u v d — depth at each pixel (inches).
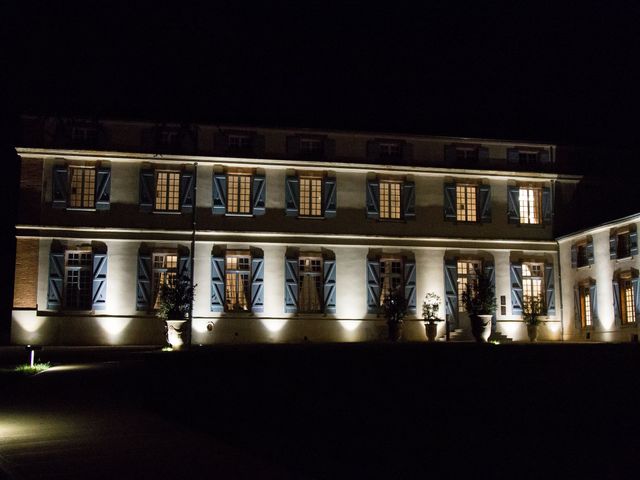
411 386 668.1
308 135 1152.2
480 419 572.7
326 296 1138.7
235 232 1117.1
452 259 1189.1
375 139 1176.8
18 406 542.9
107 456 359.3
